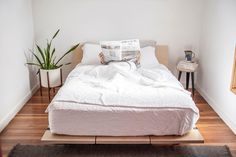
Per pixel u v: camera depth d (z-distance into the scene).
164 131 2.22
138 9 3.63
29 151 2.27
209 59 3.38
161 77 2.75
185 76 3.94
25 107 3.23
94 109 2.13
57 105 2.15
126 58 3.21
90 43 3.67
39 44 3.77
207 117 2.98
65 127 2.20
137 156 2.21
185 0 3.59
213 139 2.50
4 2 2.70
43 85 3.48
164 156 2.22
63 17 3.65
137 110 2.13
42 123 2.80
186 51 3.64
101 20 3.68
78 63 3.72
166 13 3.65
